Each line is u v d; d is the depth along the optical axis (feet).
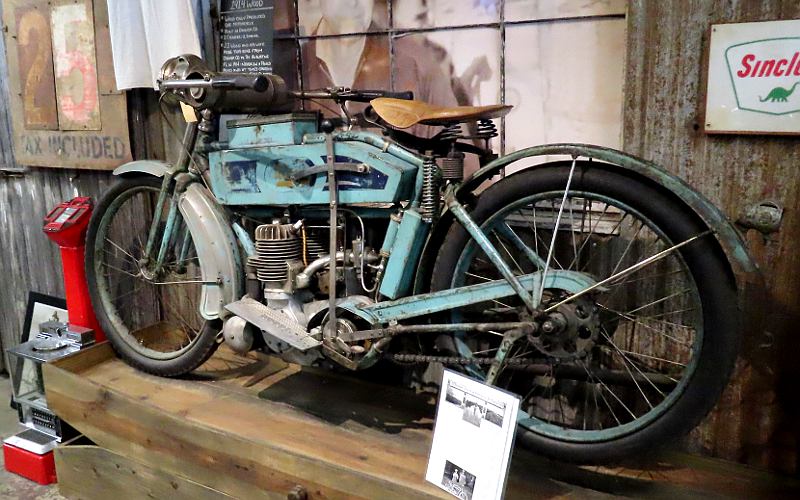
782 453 5.96
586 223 6.54
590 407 6.79
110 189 8.15
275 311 6.70
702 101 5.68
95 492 7.58
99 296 8.41
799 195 5.51
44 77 9.33
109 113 8.87
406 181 5.99
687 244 5.13
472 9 6.84
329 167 6.17
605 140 6.48
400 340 6.68
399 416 6.91
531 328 5.49
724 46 5.49
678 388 5.38
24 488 8.14
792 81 5.32
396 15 7.25
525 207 6.41
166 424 6.77
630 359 6.48
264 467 6.15
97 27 8.64
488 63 6.88
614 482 5.83
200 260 7.34
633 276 6.36
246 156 6.73
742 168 5.67
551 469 6.03
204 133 7.06
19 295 10.93
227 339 7.02
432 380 7.49
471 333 6.79
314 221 6.88
